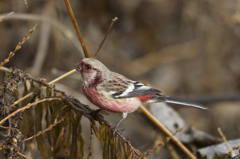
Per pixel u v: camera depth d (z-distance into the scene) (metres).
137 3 14.57
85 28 14.98
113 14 14.44
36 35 12.74
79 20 14.83
